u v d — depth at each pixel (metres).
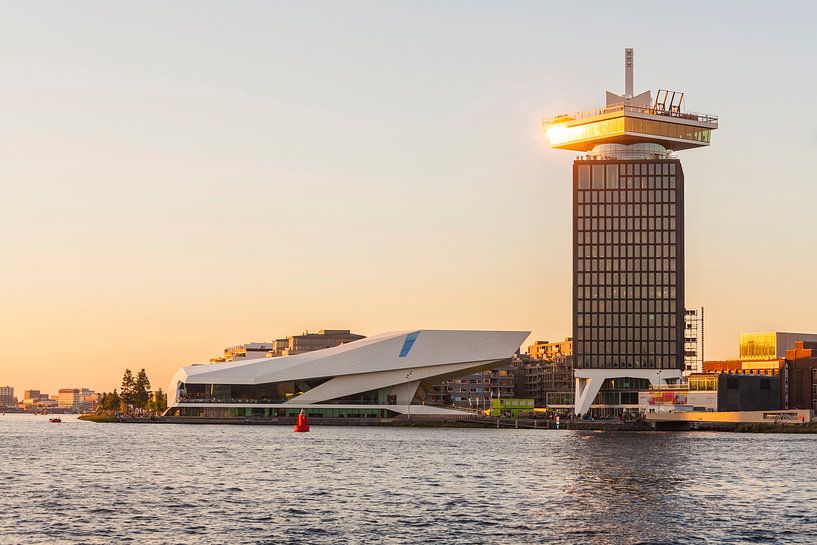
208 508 76.50
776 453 136.25
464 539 63.69
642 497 83.19
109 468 110.00
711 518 71.88
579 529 67.19
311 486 91.44
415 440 174.00
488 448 148.12
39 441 171.00
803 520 71.19
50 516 72.12
